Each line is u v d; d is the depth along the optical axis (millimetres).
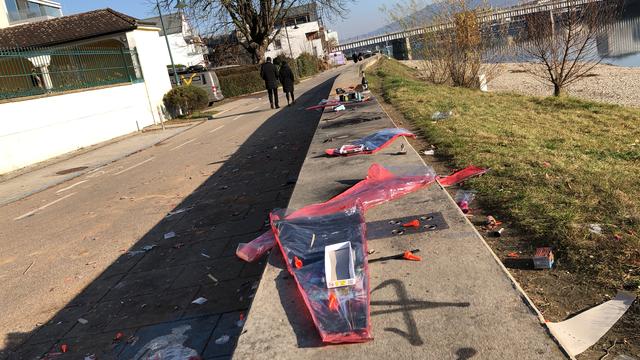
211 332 3764
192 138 16016
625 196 4312
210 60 61812
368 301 2723
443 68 20547
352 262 3070
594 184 4742
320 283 2959
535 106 12852
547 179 4996
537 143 7230
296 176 8156
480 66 19844
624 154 6438
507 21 18578
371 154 6391
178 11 34438
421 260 3203
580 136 8148
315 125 13453
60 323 4379
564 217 3986
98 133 18219
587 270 3277
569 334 2648
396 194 4516
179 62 61500
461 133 7996
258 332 2654
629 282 3057
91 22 22297
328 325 2545
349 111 10867
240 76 35312
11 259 6406
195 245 5742
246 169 9477
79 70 18297
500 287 2752
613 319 2725
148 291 4727
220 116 21938
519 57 19234
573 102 13094
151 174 10820
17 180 12758
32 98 15102
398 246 3467
